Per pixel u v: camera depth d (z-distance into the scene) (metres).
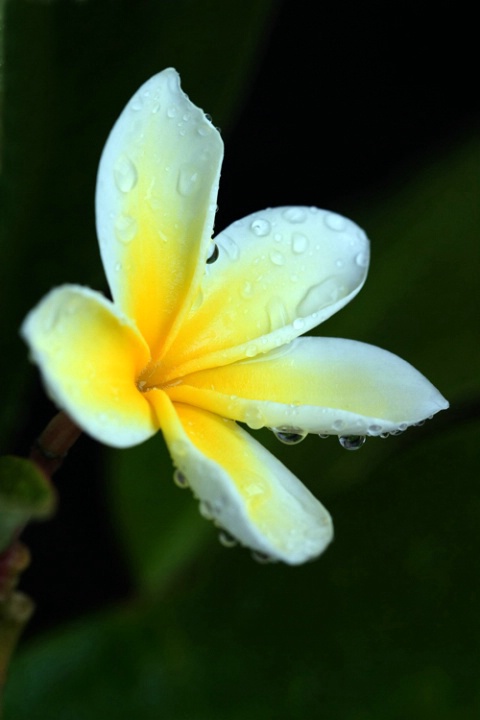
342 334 0.40
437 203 0.41
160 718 0.35
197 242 0.31
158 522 0.38
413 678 0.36
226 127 0.39
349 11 0.46
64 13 0.38
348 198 0.42
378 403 0.31
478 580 0.36
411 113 0.45
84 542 0.39
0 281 0.38
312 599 0.37
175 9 0.39
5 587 0.30
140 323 0.30
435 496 0.37
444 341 0.40
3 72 0.37
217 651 0.36
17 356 0.38
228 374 0.31
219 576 0.37
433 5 0.46
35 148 0.38
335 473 0.39
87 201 0.39
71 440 0.30
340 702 0.36
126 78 0.38
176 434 0.29
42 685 0.35
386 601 0.36
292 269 0.32
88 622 0.36
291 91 0.45
